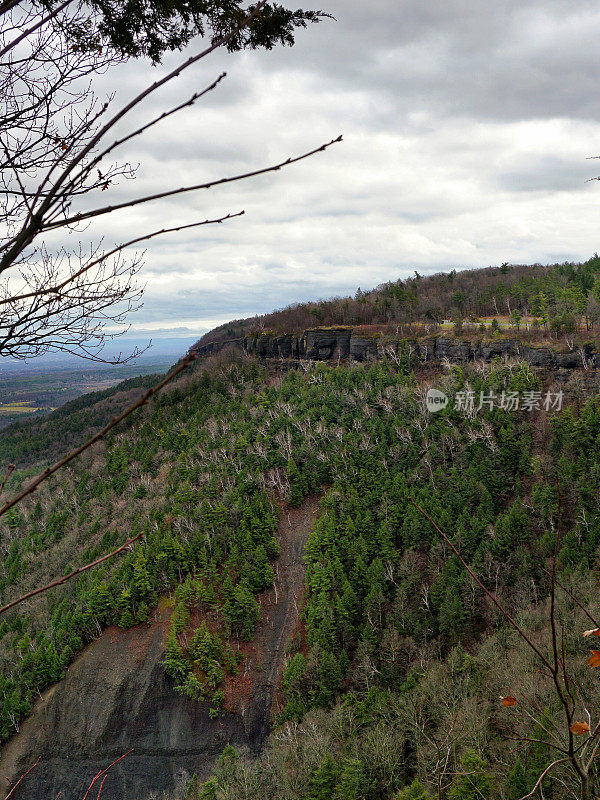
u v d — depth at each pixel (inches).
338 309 7731.3
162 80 133.3
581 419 4121.6
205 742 3400.6
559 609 1514.5
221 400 6569.9
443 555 3403.1
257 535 4163.4
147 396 107.4
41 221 140.6
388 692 2593.5
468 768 1210.0
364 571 3508.9
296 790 2060.8
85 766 3422.7
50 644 3732.8
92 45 198.1
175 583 3991.1
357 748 2054.6
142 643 3752.5
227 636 3678.6
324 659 3021.7
